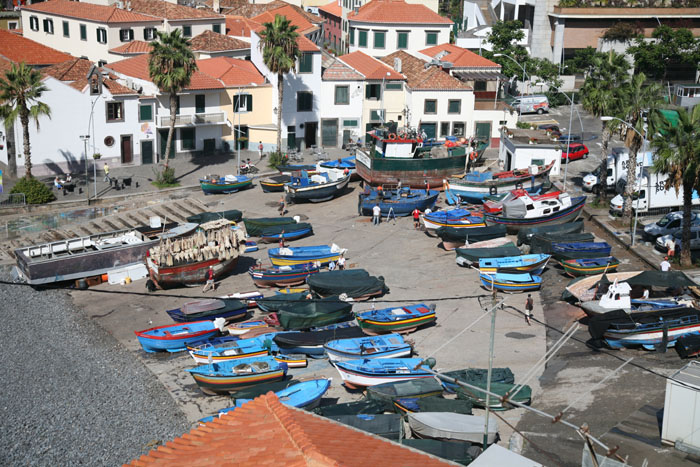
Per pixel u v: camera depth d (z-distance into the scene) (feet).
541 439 115.85
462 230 202.59
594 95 219.41
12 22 428.15
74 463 120.57
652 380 132.87
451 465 72.08
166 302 187.11
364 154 256.52
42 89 241.55
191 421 133.28
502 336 155.74
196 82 283.18
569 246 187.01
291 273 189.37
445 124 298.76
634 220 207.82
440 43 345.51
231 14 415.03
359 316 159.02
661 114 188.34
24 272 194.39
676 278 158.10
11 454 122.62
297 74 292.20
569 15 368.07
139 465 72.23
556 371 139.33
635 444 112.16
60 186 251.39
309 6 502.79
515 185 237.04
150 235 217.36
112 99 269.23
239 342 155.53
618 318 143.95
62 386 145.07
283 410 79.36
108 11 344.69
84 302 188.34
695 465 105.91
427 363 138.31
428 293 180.14
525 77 358.43
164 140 283.59
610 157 240.32
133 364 155.84
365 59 313.12
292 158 286.87
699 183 169.58
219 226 214.90
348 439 75.10
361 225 229.45
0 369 151.02
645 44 363.15
